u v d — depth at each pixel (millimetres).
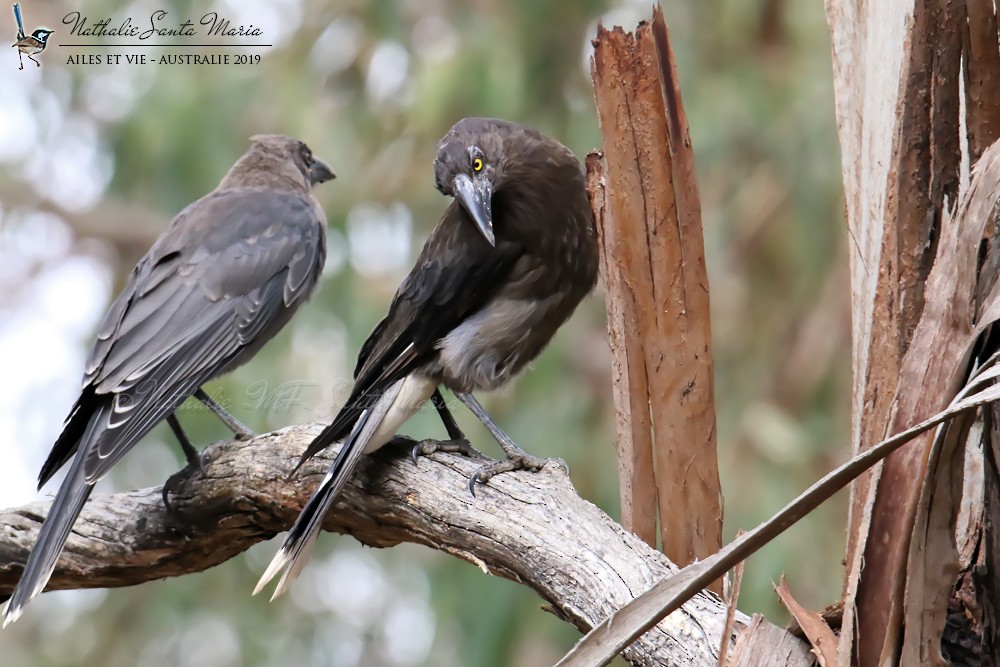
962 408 3113
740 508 10953
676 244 4754
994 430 3568
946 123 3807
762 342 12102
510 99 11789
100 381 7148
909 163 3855
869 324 4066
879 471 3533
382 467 5340
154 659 12906
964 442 3305
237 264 7906
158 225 14102
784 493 10961
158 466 12617
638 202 4754
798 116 11734
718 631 3795
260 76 12406
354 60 12773
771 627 3680
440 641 12148
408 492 5188
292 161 9086
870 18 4148
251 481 5750
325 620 13047
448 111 12062
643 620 3305
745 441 11359
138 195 13750
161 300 7598
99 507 6215
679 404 4766
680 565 4758
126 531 6129
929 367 3502
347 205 12188
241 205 8297
